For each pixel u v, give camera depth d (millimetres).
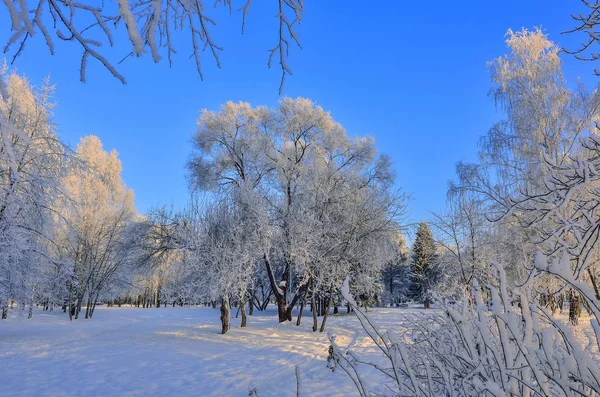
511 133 16156
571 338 2000
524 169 15008
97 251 31844
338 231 18484
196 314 34812
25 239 14930
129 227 20266
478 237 16719
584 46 3709
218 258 16625
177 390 8109
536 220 3604
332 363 9125
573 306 12859
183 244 18125
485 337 2230
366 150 22625
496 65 17406
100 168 35750
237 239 17078
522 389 2213
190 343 14773
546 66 15992
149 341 15289
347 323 20188
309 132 22312
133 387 8328
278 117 22562
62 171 15844
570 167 3619
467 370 2527
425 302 35719
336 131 22172
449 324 3385
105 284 34000
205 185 22484
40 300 21344
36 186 14664
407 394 2322
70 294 28438
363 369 9281
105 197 33500
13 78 14898
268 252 19641
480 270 15430
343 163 22562
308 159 22500
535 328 2330
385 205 19234
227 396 7652
